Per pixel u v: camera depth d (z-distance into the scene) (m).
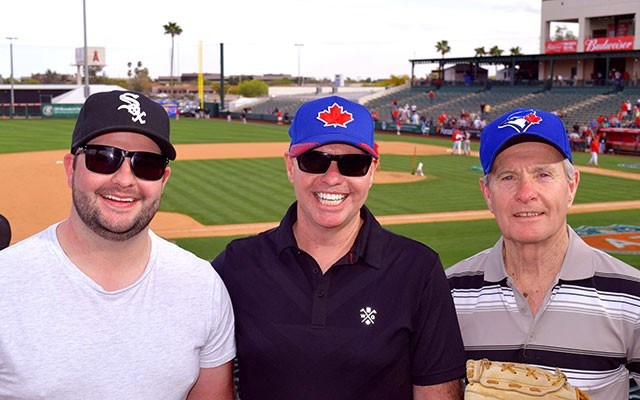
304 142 2.97
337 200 3.03
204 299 2.88
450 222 15.36
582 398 2.66
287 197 18.47
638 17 46.78
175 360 2.78
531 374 2.77
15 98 85.81
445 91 61.25
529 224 3.11
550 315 3.13
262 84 131.50
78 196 2.63
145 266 2.79
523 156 3.13
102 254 2.67
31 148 31.62
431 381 3.02
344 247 3.10
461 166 27.83
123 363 2.67
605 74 52.12
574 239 3.27
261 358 2.98
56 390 2.56
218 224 14.73
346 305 2.96
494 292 3.28
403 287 3.00
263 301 3.03
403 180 23.08
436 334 3.03
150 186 2.73
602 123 39.50
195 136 42.94
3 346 2.53
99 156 2.62
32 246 2.69
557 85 52.09
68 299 2.62
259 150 33.06
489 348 3.24
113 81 151.75
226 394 3.11
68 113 63.88
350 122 3.00
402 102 61.62
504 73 60.56
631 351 3.08
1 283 2.58
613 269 3.15
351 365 2.90
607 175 25.39
